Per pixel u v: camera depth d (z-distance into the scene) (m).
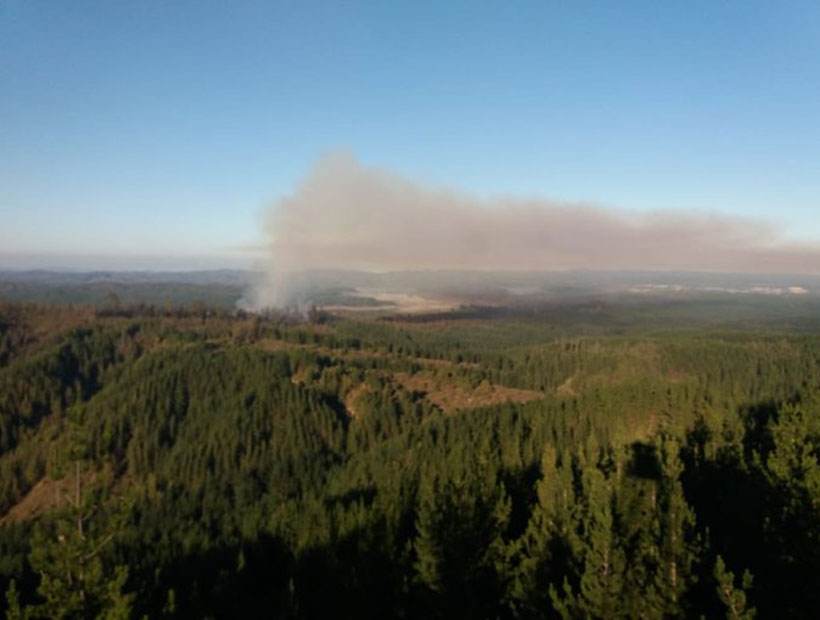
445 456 94.38
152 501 109.88
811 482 36.81
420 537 40.41
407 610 38.31
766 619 30.11
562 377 185.25
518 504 53.31
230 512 104.81
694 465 51.31
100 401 141.50
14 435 135.12
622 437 66.62
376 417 140.25
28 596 54.62
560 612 30.97
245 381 147.00
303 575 51.34
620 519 38.72
